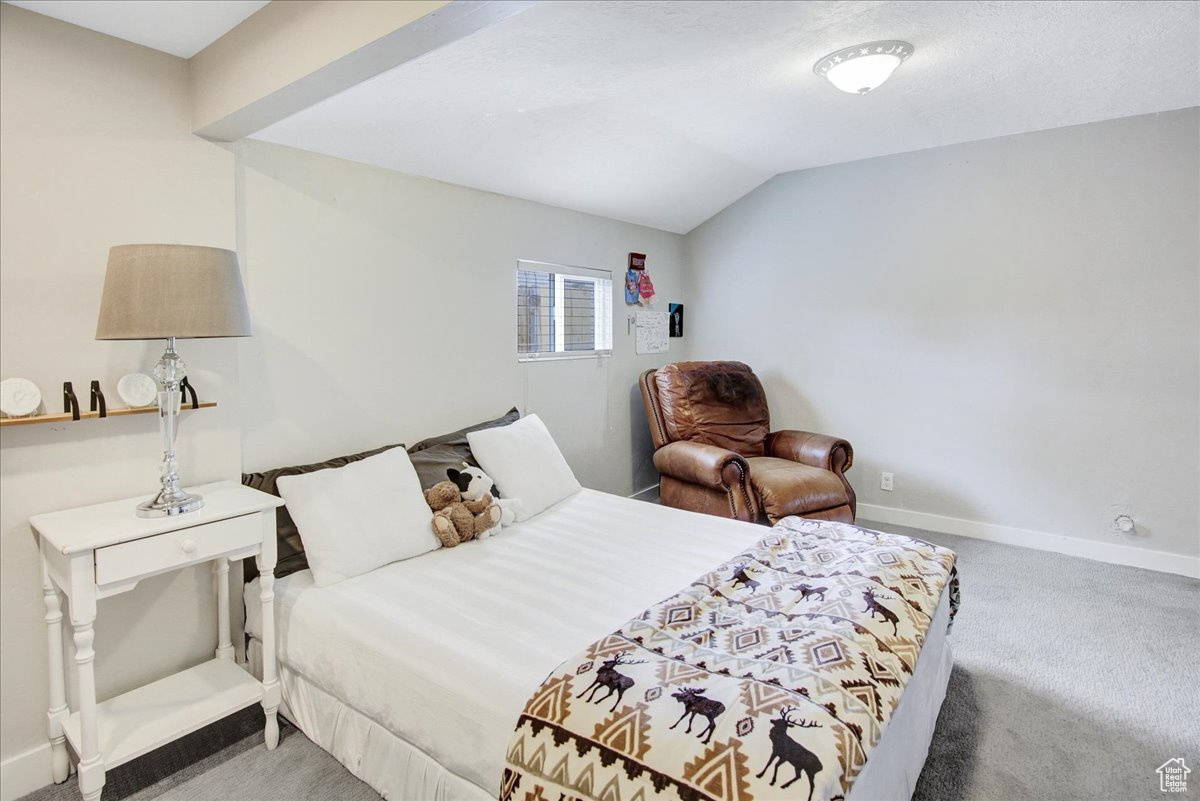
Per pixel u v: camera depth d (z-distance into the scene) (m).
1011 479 3.45
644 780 1.03
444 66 2.04
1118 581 2.95
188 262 1.56
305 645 1.76
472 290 3.01
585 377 3.79
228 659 2.01
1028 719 1.93
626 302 4.10
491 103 2.35
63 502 1.72
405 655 1.51
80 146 1.71
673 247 4.51
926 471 3.71
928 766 1.73
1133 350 3.08
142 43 1.81
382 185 2.57
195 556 1.62
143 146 1.83
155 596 1.92
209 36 1.78
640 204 3.79
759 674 1.23
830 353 4.01
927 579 1.78
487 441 2.64
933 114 2.95
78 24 1.69
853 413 3.95
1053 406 3.30
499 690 1.33
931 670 1.75
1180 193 2.92
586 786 1.08
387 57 1.43
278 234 2.22
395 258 2.64
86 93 1.72
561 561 2.06
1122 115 2.99
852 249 3.86
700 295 4.55
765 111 2.83
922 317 3.66
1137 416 3.09
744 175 3.89
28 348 1.64
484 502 2.32
